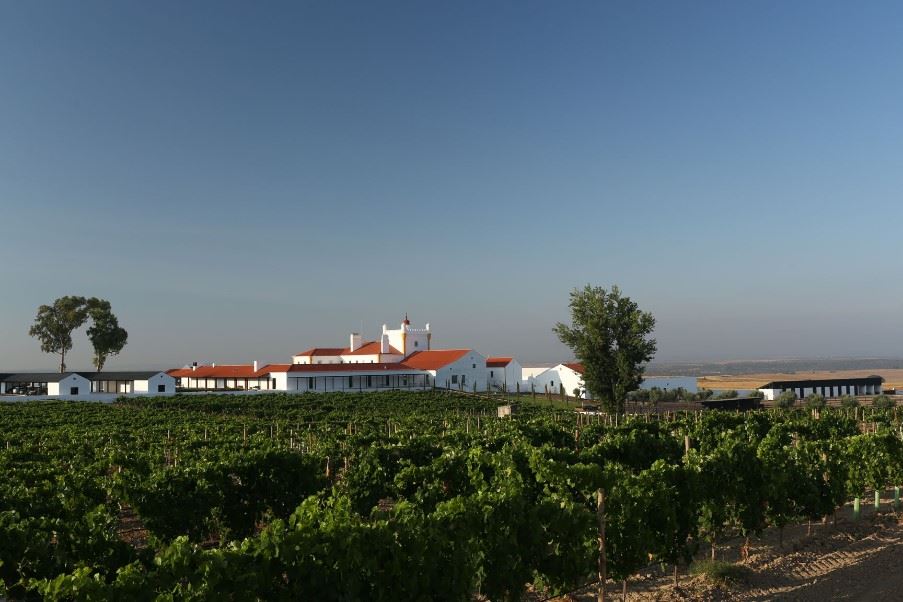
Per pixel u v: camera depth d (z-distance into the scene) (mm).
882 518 19188
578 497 14109
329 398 71375
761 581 13727
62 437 34281
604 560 12227
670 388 88750
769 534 17828
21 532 11289
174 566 8531
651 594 13094
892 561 14852
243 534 17812
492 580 11078
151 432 37688
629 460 21625
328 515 10016
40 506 14898
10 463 24172
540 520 11805
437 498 16516
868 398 82375
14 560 11180
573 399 84562
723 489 15141
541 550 11664
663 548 13406
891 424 37375
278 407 62156
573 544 11883
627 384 43844
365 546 9523
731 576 13695
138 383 86062
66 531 11781
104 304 103625
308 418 53719
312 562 9141
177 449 28078
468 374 94438
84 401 71625
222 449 25453
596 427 31031
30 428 42062
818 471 17891
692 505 14305
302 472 18688
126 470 21391
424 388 91312
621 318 44625
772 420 35250
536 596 12977
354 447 25312
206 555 8617
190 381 100875
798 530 18188
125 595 8320
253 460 18109
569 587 12008
